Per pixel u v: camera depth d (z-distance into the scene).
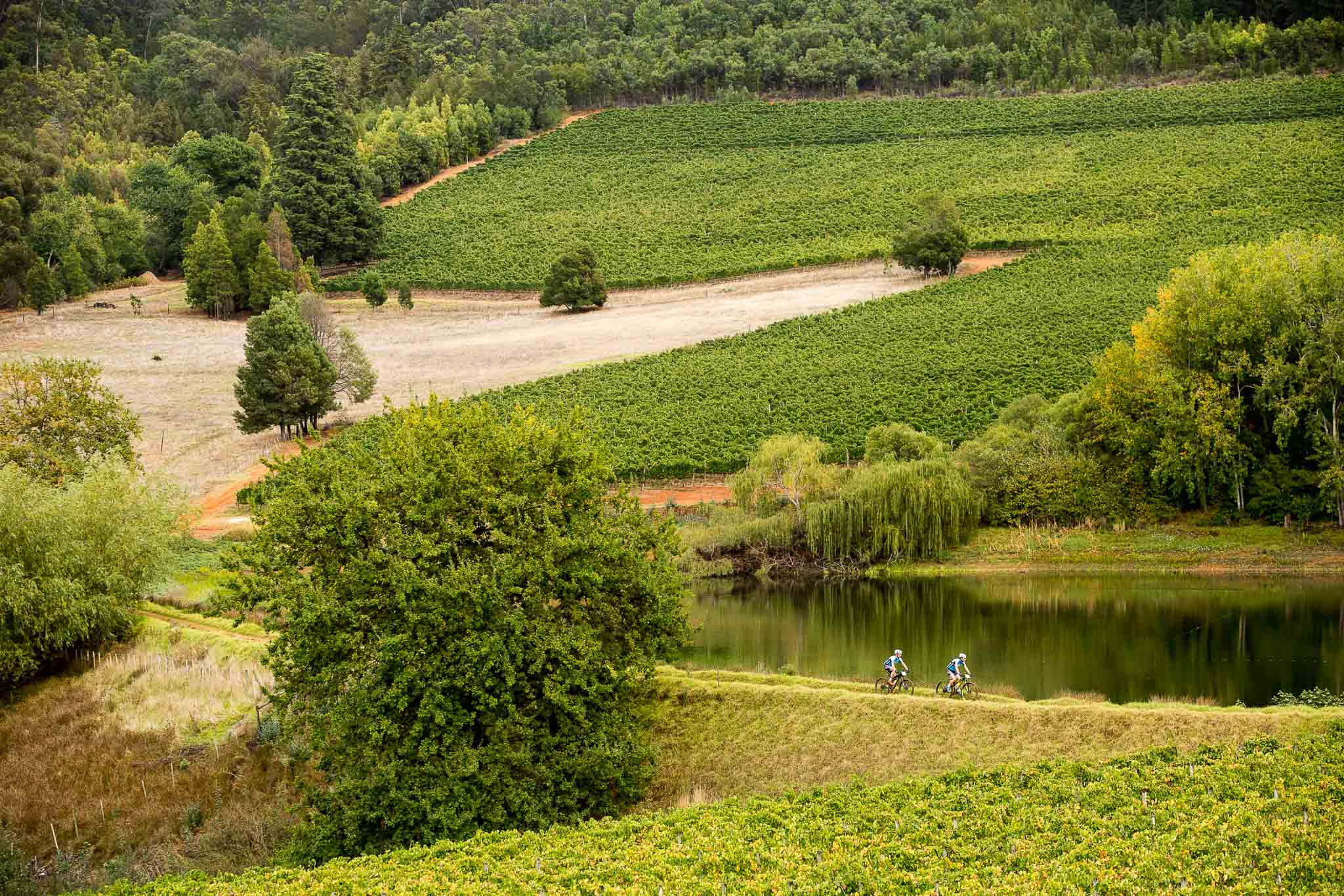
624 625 32.88
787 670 38.28
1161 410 60.34
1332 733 27.03
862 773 29.28
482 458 32.38
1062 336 85.19
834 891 21.94
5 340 102.94
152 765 34.97
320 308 84.81
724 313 106.69
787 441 64.00
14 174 126.38
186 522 53.31
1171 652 40.78
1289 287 59.16
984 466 64.44
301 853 28.25
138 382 92.06
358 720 28.92
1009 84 192.75
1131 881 20.92
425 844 27.47
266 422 76.31
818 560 61.09
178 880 26.45
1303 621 44.81
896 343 89.56
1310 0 197.75
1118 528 60.97
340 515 31.28
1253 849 21.72
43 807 33.66
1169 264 101.88
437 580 29.78
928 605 51.47
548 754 29.59
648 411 79.31
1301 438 60.91
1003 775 27.36
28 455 56.44
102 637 43.28
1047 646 42.41
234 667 39.97
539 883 23.61
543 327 107.69
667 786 30.80
